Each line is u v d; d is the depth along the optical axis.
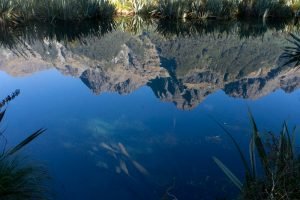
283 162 3.18
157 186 4.35
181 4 20.84
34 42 14.87
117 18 21.17
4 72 10.19
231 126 6.26
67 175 4.50
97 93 8.34
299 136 5.72
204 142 5.58
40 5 16.84
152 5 21.77
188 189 4.29
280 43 17.47
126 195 4.13
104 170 4.67
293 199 2.96
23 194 3.63
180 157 5.08
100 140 5.57
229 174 3.57
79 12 17.92
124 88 8.74
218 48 16.91
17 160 4.12
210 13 21.38
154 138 5.70
